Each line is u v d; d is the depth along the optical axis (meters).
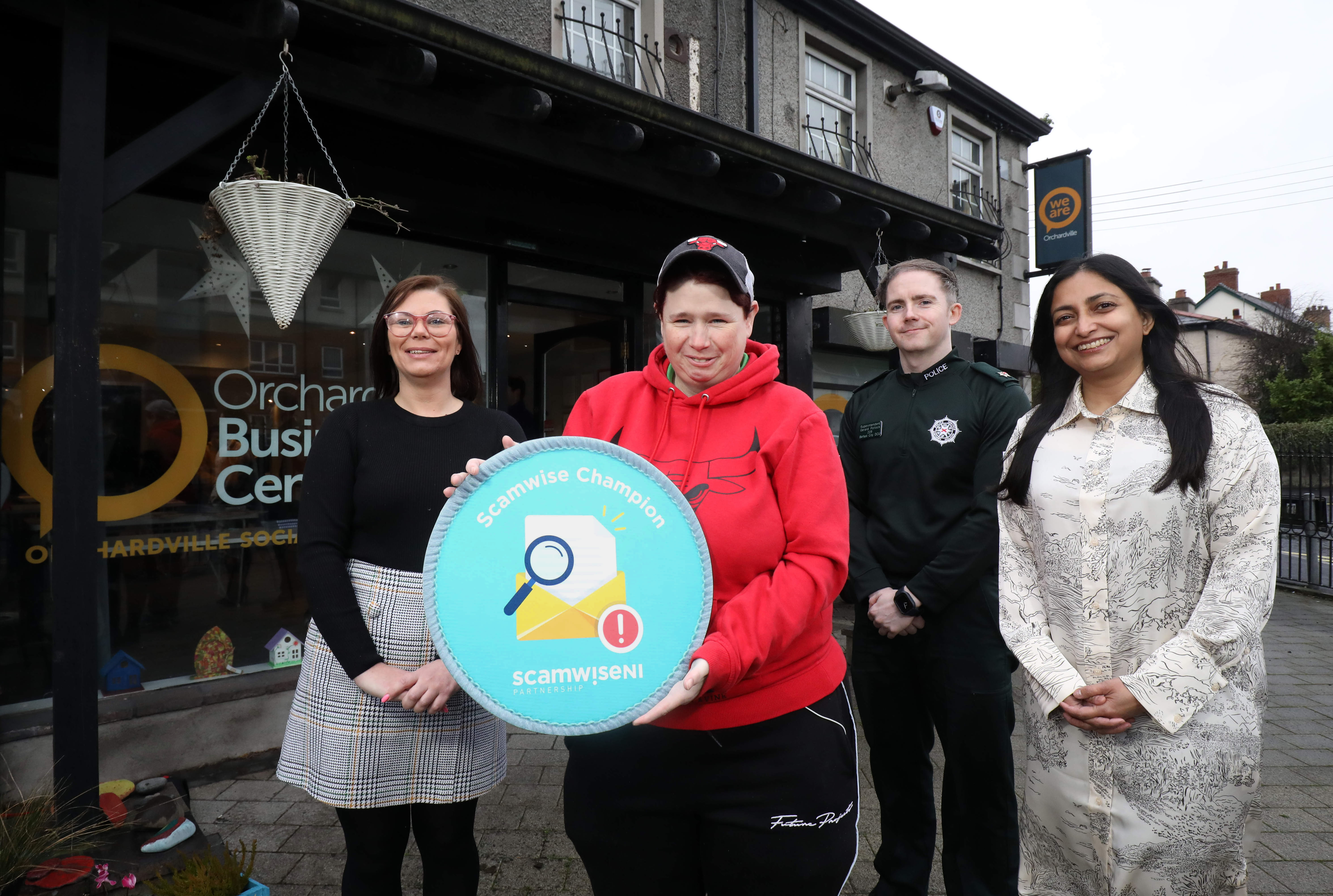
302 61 2.71
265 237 2.43
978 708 1.99
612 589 1.19
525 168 4.14
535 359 4.86
